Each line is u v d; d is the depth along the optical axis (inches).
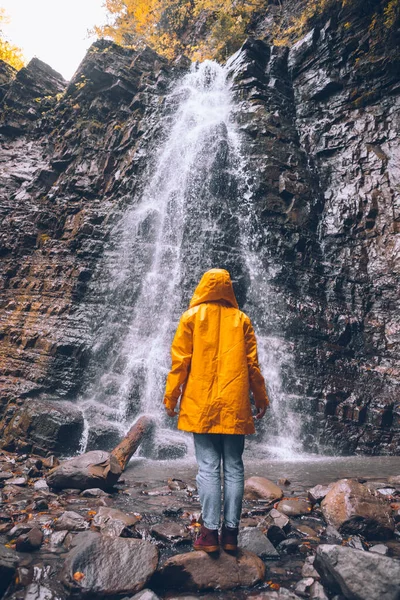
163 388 326.3
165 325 361.1
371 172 438.9
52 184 536.7
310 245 424.5
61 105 623.5
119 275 397.7
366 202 427.8
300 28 628.1
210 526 99.5
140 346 350.6
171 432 300.8
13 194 531.5
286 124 502.6
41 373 324.8
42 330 355.9
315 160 483.8
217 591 93.7
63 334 346.6
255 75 541.0
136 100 565.9
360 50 490.0
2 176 548.4
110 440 270.4
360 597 83.8
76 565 91.1
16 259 443.5
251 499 160.2
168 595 92.4
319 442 313.0
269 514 133.1
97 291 386.3
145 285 394.6
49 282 395.9
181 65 618.8
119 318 374.3
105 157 529.7
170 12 959.0
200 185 446.3
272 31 710.5
